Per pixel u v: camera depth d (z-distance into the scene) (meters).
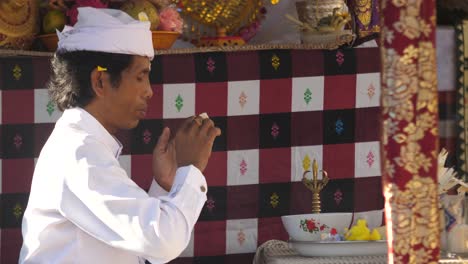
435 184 3.25
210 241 5.74
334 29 5.79
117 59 3.87
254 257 5.56
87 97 3.89
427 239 3.25
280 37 6.33
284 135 5.80
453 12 6.36
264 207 5.79
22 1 5.55
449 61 6.21
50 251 3.75
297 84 5.81
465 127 6.13
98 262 3.74
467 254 4.78
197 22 6.17
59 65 3.93
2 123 5.63
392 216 3.26
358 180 5.84
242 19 6.07
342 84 5.83
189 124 3.91
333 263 4.81
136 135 5.70
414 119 3.23
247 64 5.77
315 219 5.08
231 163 5.77
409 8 3.21
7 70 5.64
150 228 3.56
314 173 5.42
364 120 5.85
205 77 5.75
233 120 5.78
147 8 5.65
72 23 5.63
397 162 3.24
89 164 3.68
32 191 3.83
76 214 3.67
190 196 3.68
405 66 3.22
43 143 5.66
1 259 5.63
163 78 5.73
